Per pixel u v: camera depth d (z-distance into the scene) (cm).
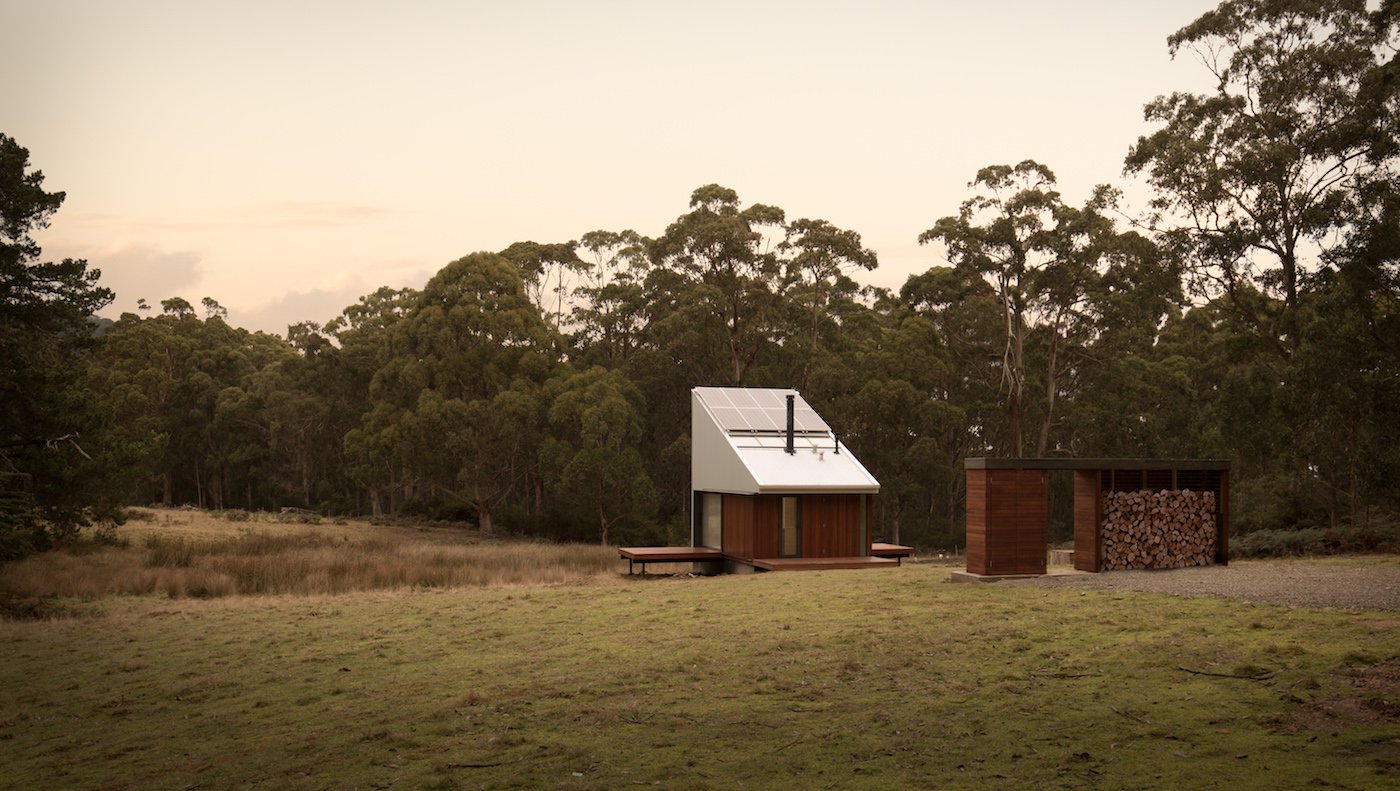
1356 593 1062
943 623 1063
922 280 5034
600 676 891
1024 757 579
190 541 2959
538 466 4859
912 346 4778
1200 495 1516
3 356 2328
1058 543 4478
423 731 730
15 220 2397
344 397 6238
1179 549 1500
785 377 5191
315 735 740
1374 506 2514
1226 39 3017
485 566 2408
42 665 1142
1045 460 1455
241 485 6919
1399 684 656
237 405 6266
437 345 4653
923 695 749
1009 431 4888
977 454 5244
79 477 2538
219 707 875
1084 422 4769
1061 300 4606
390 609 1495
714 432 2561
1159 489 1517
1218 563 1518
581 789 570
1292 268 2788
